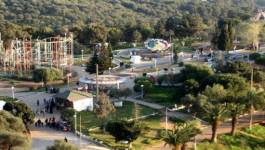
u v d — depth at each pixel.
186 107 180.75
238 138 161.12
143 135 156.00
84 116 175.50
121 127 144.25
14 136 124.31
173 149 137.75
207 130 165.75
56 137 152.38
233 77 189.75
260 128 171.12
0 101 177.88
